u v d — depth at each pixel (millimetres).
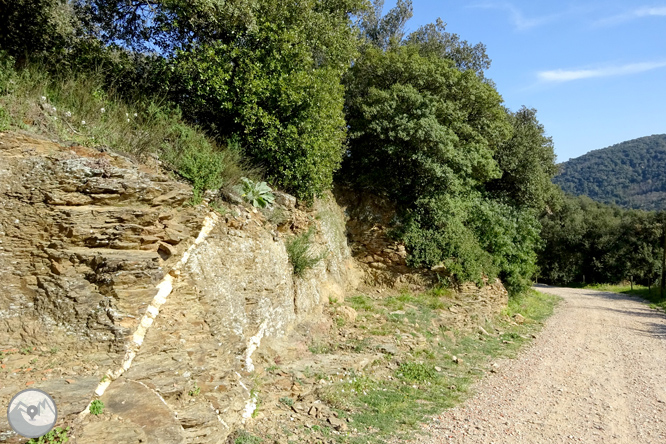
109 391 4379
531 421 7242
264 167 9883
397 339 10219
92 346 4688
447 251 14500
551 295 28000
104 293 4945
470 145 15516
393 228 14484
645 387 9508
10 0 7895
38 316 4719
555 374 10117
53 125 5871
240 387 5898
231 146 8945
